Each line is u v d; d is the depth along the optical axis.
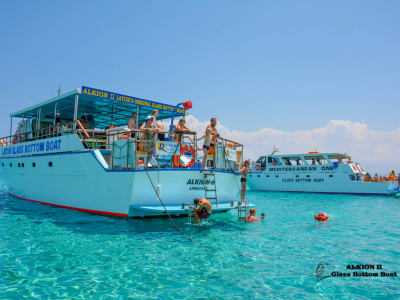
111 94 12.08
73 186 11.56
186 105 12.36
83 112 15.38
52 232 7.89
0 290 4.29
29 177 14.80
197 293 4.26
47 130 14.07
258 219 10.60
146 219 9.69
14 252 6.11
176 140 10.97
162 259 5.77
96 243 6.84
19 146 16.05
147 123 10.16
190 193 10.22
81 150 11.05
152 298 4.08
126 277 4.84
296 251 6.59
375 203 19.55
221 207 9.84
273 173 32.41
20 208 12.15
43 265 5.36
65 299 4.03
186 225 9.08
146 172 9.31
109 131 11.91
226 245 6.92
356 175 29.50
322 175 29.73
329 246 7.13
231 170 12.21
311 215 12.75
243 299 4.09
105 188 10.10
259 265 5.55
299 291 4.40
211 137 10.99
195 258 5.88
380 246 7.20
